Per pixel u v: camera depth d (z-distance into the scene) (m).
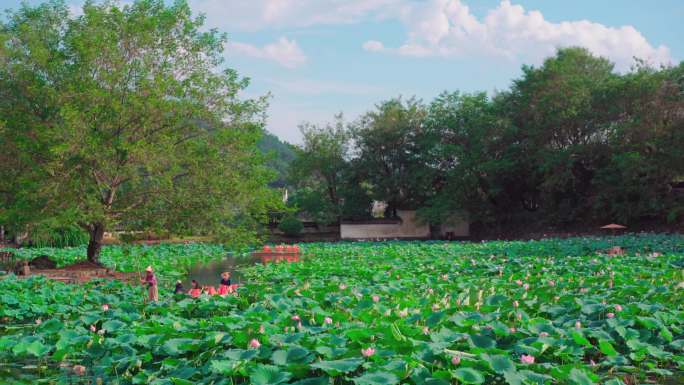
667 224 39.19
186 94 22.81
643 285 14.27
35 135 21.81
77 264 24.64
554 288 14.07
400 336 8.42
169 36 23.58
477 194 46.47
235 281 22.47
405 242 42.69
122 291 17.50
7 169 22.16
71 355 10.01
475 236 47.47
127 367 8.76
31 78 21.83
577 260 23.25
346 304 13.12
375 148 48.84
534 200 47.75
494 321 9.86
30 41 22.73
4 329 12.73
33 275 21.56
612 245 31.36
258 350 8.04
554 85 41.06
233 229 23.34
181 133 23.38
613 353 8.66
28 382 8.73
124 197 23.00
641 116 36.69
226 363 7.47
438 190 48.16
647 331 9.90
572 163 39.84
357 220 48.81
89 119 20.97
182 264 29.12
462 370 7.23
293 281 19.11
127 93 21.95
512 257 27.58
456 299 12.86
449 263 23.75
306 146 50.00
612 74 42.47
